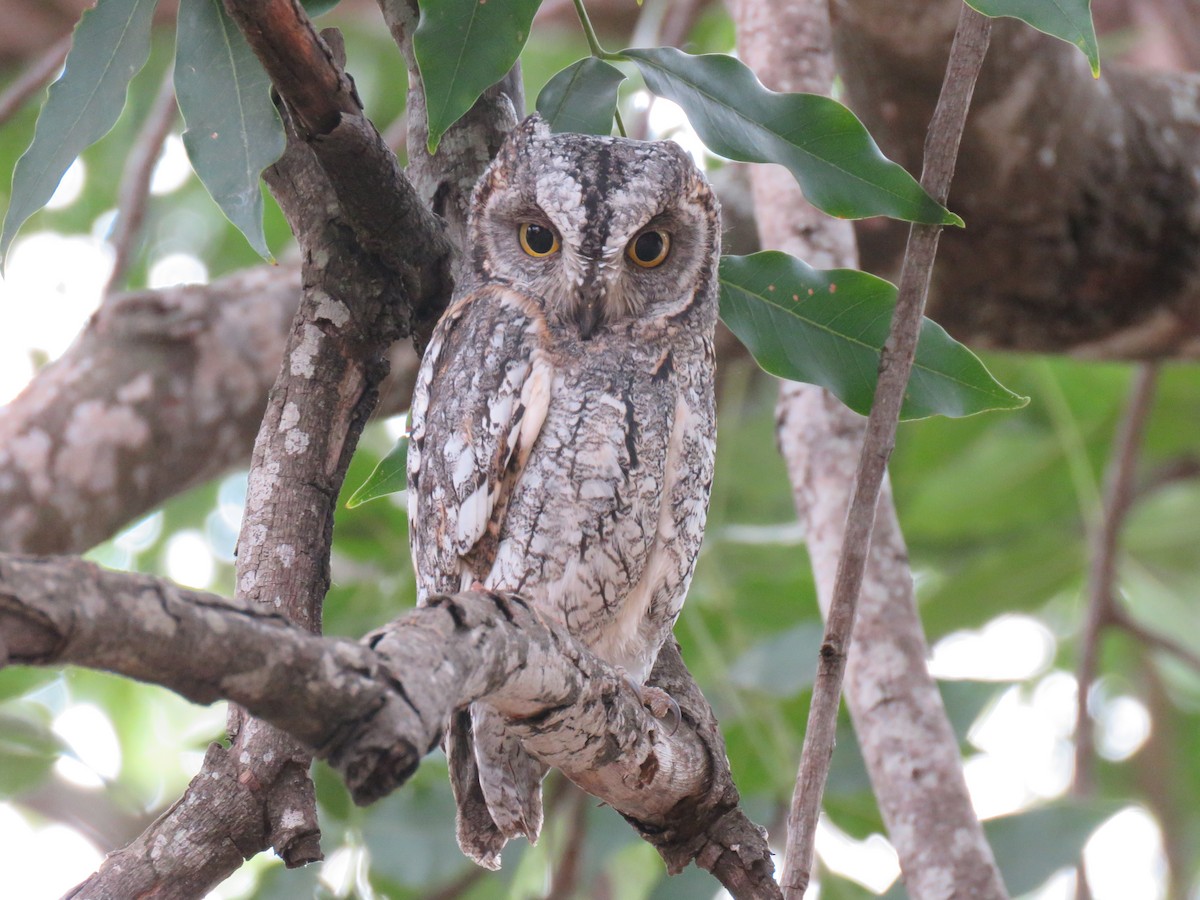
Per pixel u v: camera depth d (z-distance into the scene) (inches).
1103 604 474.6
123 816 528.4
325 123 200.7
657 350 268.5
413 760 123.7
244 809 190.4
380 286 227.1
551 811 419.2
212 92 209.5
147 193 446.3
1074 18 183.3
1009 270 414.6
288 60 190.2
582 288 261.6
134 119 634.8
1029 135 382.0
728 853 211.8
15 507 354.9
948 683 385.1
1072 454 510.0
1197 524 595.2
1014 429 566.3
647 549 265.4
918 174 398.9
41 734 390.0
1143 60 657.0
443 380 270.8
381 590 441.4
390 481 299.0
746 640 439.5
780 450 319.3
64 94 219.1
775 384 557.6
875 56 363.9
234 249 656.4
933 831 277.9
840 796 381.7
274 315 378.9
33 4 617.9
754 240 401.1
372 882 374.0
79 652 108.0
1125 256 413.4
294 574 212.8
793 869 198.2
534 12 208.2
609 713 184.7
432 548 271.1
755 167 319.6
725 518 562.6
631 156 269.7
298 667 118.9
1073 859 331.0
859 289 244.1
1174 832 514.3
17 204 218.1
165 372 370.3
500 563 263.3
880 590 296.5
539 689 168.4
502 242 274.5
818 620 407.8
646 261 273.1
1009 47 362.9
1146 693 532.4
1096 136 394.3
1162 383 557.3
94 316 377.1
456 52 208.2
